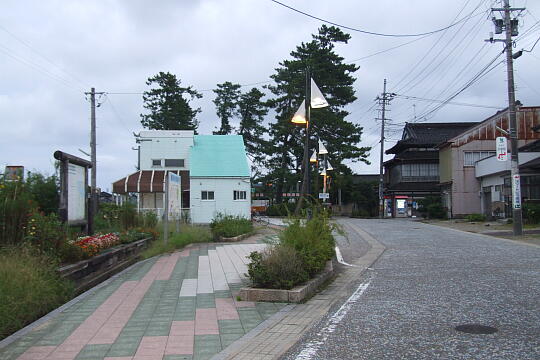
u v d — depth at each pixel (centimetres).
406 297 811
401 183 4925
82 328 639
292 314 709
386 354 512
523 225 2564
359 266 1214
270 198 5941
